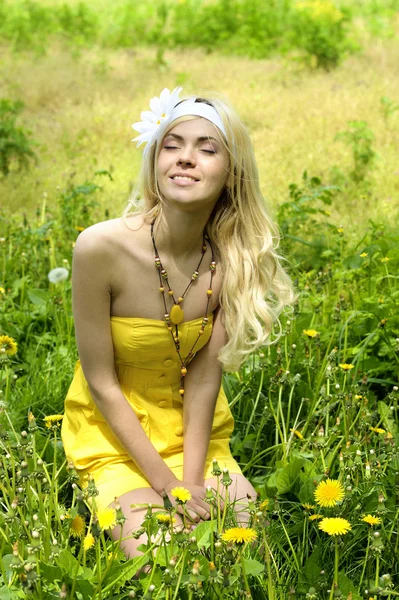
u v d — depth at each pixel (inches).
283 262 163.9
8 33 480.4
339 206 206.2
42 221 180.7
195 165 94.1
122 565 80.6
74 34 498.0
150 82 361.7
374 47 428.8
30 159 255.9
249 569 79.0
